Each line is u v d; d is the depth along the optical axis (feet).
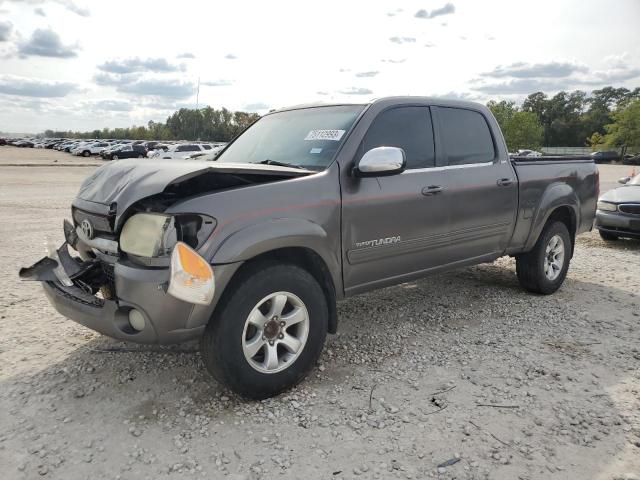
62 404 10.61
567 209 19.03
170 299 9.45
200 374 12.00
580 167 19.38
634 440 9.56
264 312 10.82
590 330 15.15
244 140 15.21
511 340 14.28
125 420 10.04
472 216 15.08
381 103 13.41
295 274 10.88
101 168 12.07
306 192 11.23
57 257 11.99
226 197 10.18
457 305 17.30
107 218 10.34
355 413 10.41
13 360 12.59
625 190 30.58
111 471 8.56
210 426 9.89
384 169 11.53
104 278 11.26
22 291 18.04
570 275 21.85
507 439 9.55
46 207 41.32
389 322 15.65
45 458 8.86
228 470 8.63
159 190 9.55
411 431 9.78
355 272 12.44
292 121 14.47
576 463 8.88
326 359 12.98
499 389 11.44
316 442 9.43
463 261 15.38
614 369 12.53
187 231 9.81
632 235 28.37
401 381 11.80
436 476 8.52
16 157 155.63
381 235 12.75
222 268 9.78
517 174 16.58
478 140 15.80
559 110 387.75
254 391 10.57
